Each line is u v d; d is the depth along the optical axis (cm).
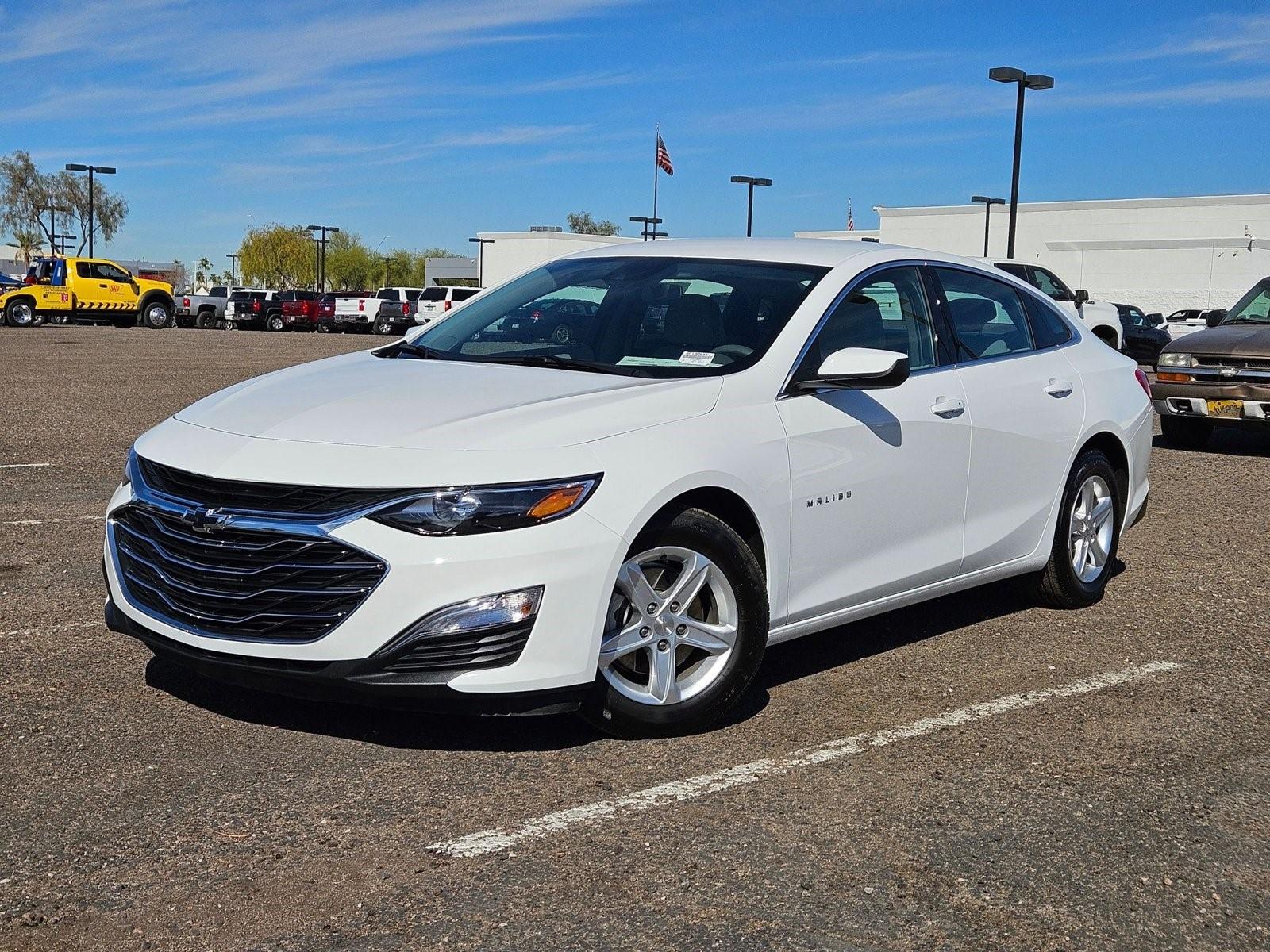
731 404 434
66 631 524
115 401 1546
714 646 423
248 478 383
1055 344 604
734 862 335
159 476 408
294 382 458
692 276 507
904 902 317
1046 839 355
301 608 378
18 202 8488
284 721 427
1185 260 5147
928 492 503
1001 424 538
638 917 306
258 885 317
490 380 441
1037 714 460
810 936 299
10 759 390
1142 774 405
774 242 543
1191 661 532
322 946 289
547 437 391
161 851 333
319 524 373
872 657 525
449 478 373
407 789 376
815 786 387
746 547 425
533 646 376
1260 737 444
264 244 10331
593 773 392
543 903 311
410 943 291
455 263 8969
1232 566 714
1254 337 1200
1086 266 5409
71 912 302
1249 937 307
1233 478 1056
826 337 475
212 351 2816
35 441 1132
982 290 570
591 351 479
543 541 376
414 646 369
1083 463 597
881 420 479
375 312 4941
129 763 389
